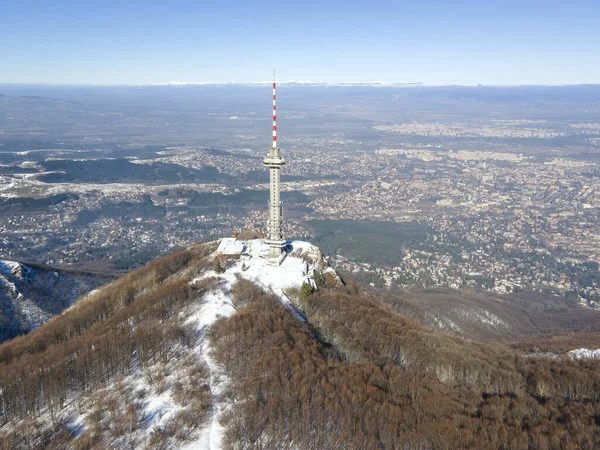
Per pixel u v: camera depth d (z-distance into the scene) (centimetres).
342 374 11162
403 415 9856
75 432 9612
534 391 12281
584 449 9394
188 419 9562
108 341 12556
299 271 19075
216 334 12744
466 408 10550
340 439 8950
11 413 10238
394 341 14212
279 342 12162
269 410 9556
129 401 10288
